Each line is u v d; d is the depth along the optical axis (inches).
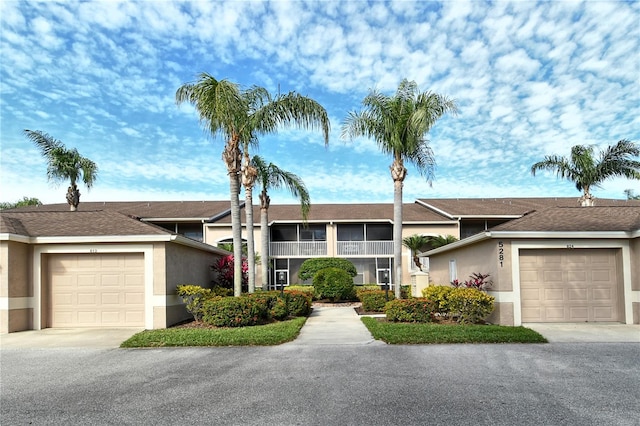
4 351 370.6
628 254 483.8
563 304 486.0
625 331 427.2
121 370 300.0
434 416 204.7
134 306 496.7
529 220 513.7
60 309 498.6
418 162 676.7
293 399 230.7
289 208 1198.3
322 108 575.8
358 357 327.0
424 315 499.5
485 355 328.8
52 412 217.3
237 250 542.3
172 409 218.8
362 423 197.5
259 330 432.8
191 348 370.6
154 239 482.3
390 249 1086.4
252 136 595.2
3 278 463.5
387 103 631.2
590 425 193.3
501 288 475.5
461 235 1111.6
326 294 857.5
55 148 807.7
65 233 494.9
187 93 536.4
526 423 196.1
